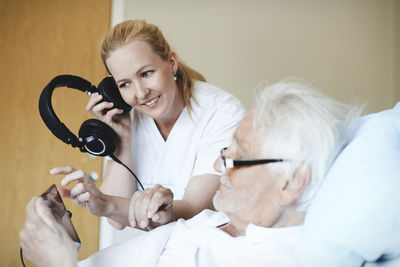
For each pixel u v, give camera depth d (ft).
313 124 2.60
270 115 2.68
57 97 8.80
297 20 9.50
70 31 8.96
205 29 9.33
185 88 4.57
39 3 9.04
